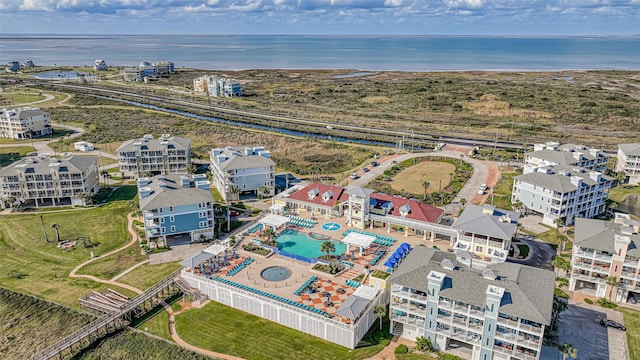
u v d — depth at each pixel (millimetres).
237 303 93625
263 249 113562
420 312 80062
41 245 121188
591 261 94000
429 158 196375
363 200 122938
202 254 103438
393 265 100688
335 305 89562
